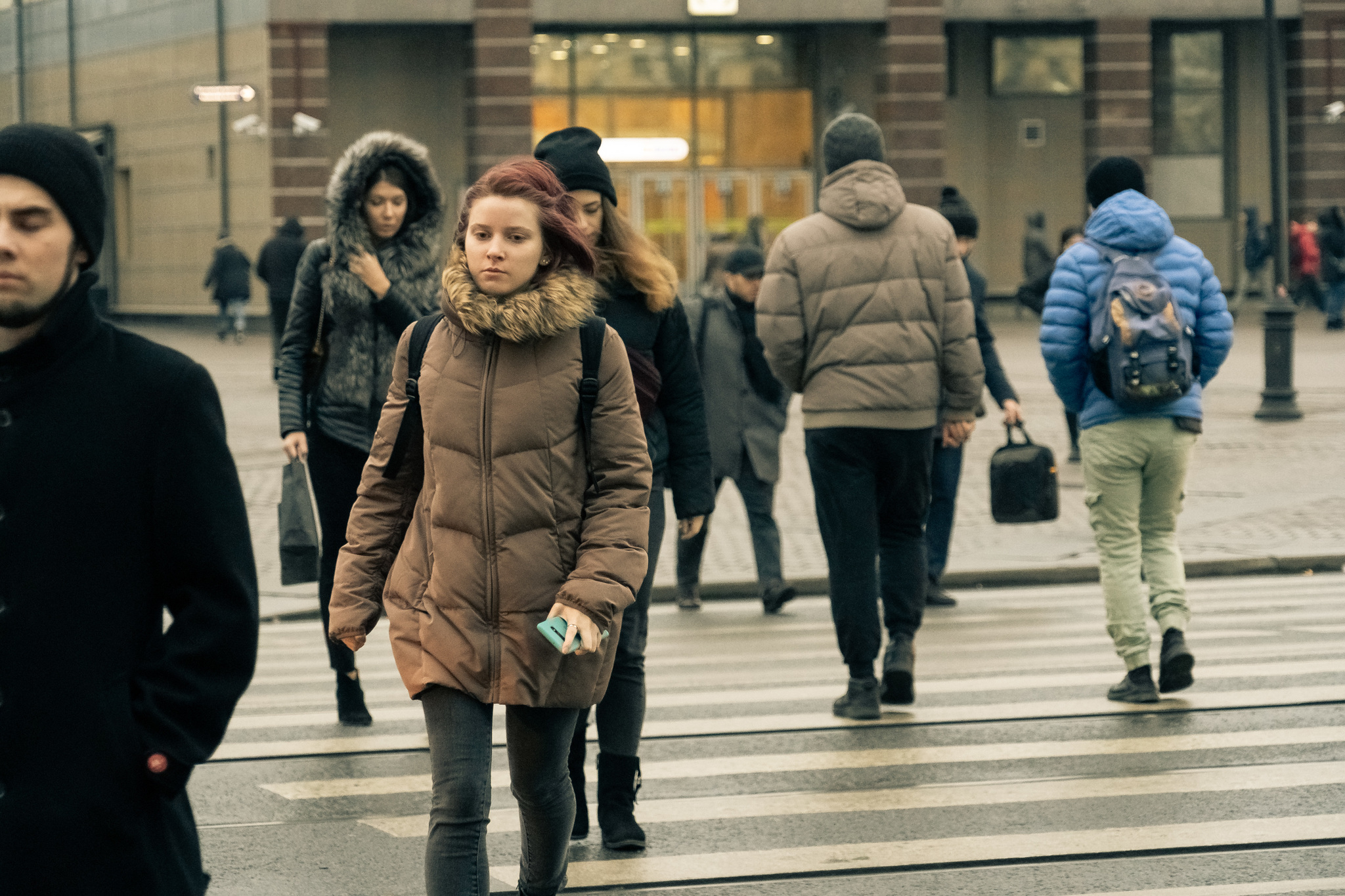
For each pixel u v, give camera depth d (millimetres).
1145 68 83188
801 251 14711
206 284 73688
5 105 99188
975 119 87750
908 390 14562
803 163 86562
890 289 14547
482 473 8438
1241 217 88750
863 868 11117
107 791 5707
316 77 77250
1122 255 15250
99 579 5801
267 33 76938
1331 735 14508
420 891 10766
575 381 8516
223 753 14461
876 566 15445
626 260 11195
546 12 79375
